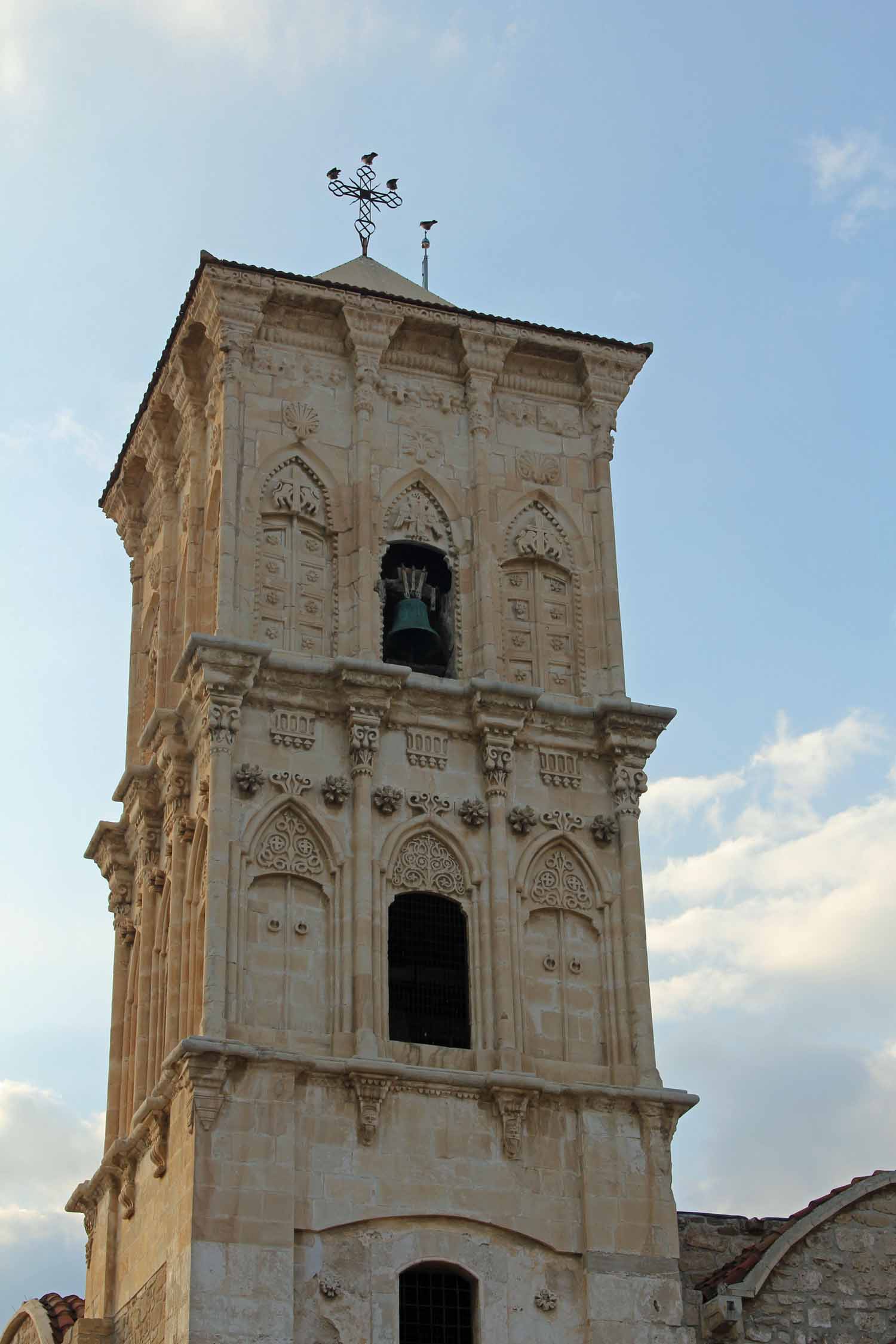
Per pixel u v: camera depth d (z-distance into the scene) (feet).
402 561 140.46
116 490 160.66
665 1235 121.49
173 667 143.84
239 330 138.62
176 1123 119.24
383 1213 116.37
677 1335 119.14
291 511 135.85
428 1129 119.55
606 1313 118.32
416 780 130.00
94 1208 139.03
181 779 132.26
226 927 120.98
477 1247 117.80
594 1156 122.31
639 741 135.03
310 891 125.08
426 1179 118.11
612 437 146.82
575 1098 123.34
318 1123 117.39
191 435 143.74
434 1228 117.39
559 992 127.95
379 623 134.10
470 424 143.13
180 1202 115.75
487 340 144.56
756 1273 123.44
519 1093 121.29
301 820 126.41
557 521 143.74
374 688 129.39
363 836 125.90
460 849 129.18
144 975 136.56
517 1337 116.67
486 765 131.13
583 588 142.00
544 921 130.00
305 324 142.00
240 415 137.08
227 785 124.57
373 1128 118.01
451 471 141.49
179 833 130.82
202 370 144.15
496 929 126.72
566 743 134.82
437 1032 124.98
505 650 138.41
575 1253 119.65
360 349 141.28
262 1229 113.29
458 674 135.85
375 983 122.52
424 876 127.75
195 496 141.59
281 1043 119.96
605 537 143.43
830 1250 125.59
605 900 131.13
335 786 127.03
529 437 145.38
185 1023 125.49
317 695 129.70
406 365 143.95
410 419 142.10
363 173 161.89
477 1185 119.03
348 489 138.10
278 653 129.80
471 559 139.13
